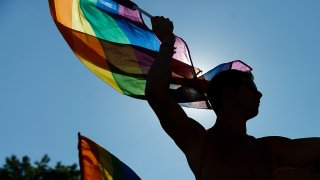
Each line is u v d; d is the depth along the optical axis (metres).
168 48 2.83
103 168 5.12
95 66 3.88
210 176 2.47
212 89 2.82
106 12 4.01
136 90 3.82
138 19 4.00
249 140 2.65
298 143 2.66
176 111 2.62
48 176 21.77
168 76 2.68
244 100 2.72
